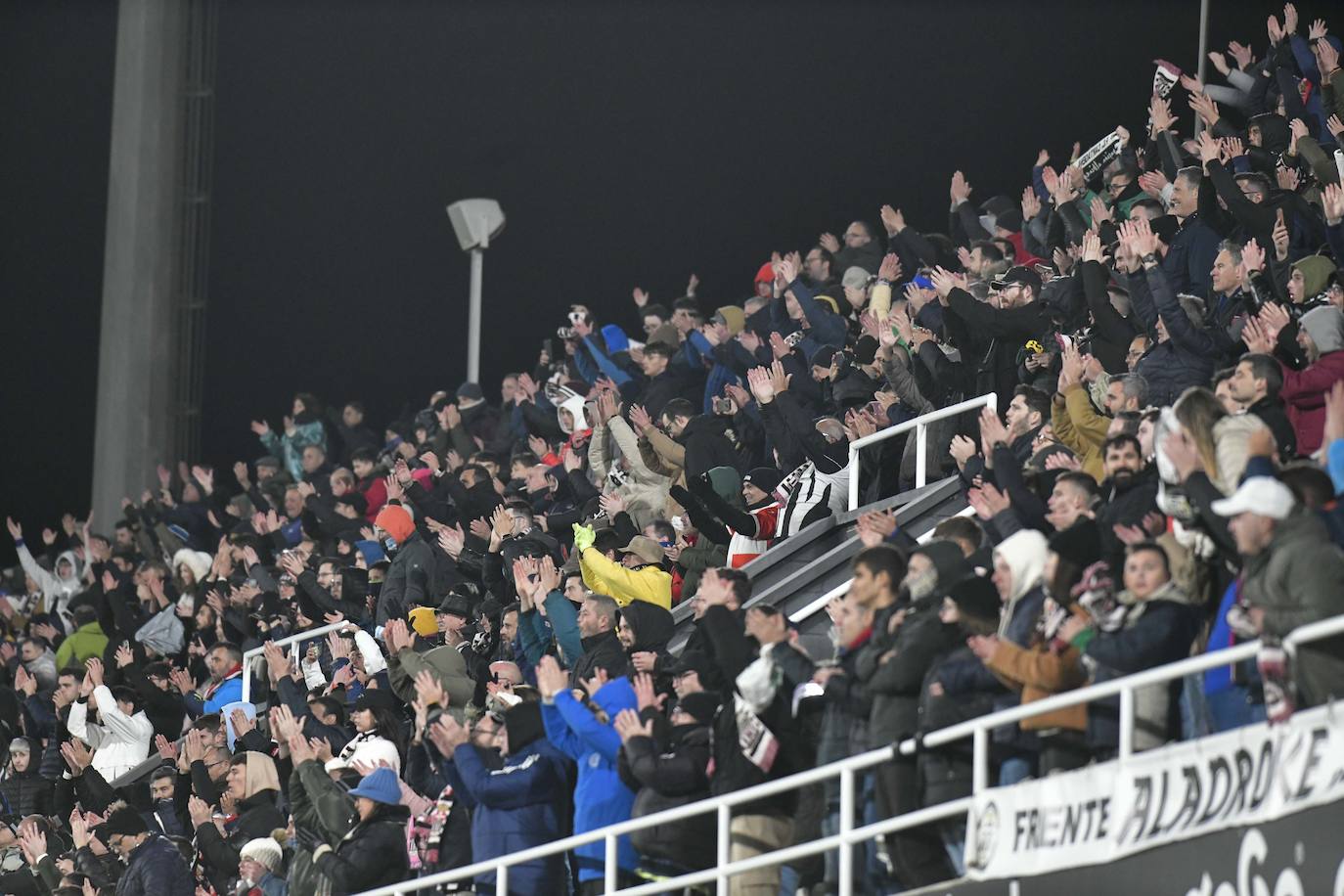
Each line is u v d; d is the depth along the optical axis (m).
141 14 71.62
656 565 36.31
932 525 35.38
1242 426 22.78
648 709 28.00
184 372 71.81
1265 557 20.64
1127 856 21.58
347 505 52.34
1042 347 35.72
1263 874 20.23
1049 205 44.78
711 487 37.25
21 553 65.12
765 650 26.12
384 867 31.92
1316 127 40.31
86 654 55.38
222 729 42.25
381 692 36.44
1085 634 22.86
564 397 48.16
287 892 35.19
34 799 46.44
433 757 32.19
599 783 28.83
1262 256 31.61
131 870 36.97
